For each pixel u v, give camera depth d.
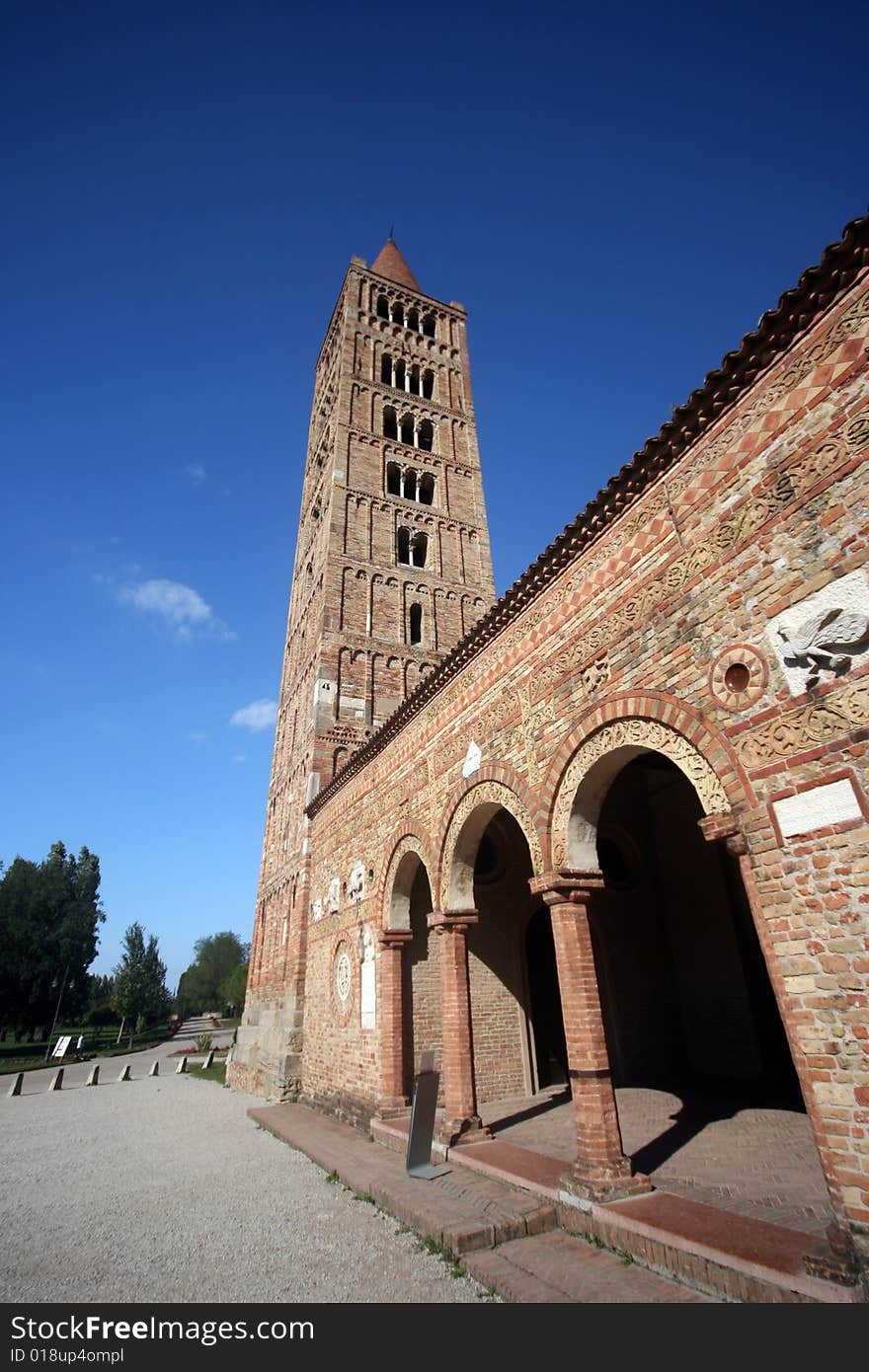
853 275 6.60
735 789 6.86
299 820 25.02
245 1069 26.11
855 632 5.96
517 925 17.23
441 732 13.94
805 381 7.02
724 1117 11.72
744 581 7.27
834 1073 5.60
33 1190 12.08
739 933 15.68
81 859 72.88
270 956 26.50
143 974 65.44
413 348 38.88
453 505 33.72
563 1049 17.06
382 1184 10.21
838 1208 5.40
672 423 8.31
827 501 6.55
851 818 5.80
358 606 28.19
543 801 9.88
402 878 15.60
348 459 31.95
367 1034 15.79
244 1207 10.33
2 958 57.75
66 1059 46.12
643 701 8.25
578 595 10.02
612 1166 7.98
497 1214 8.43
